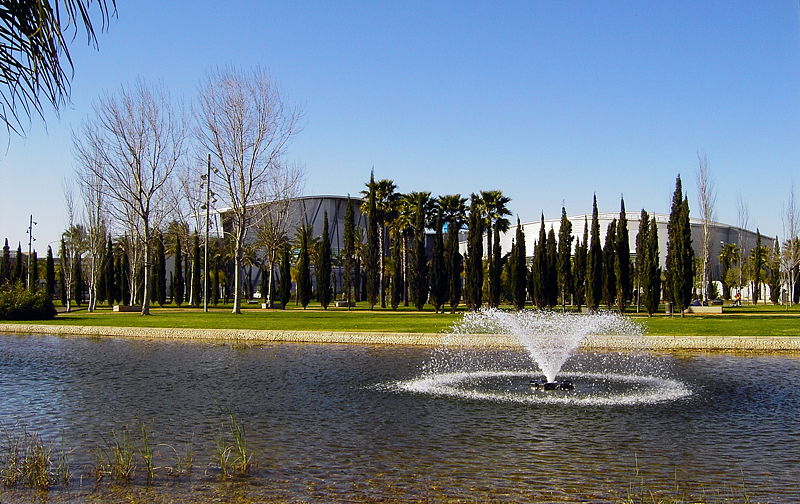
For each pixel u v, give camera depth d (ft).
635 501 27.09
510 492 28.12
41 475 29.35
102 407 46.29
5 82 17.15
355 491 28.25
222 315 150.61
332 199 336.29
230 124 160.25
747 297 312.09
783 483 29.45
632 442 36.70
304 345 88.53
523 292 171.94
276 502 26.91
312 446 35.70
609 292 168.35
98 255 206.80
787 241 237.45
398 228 210.79
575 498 27.40
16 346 88.38
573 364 68.80
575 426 40.63
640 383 56.80
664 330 96.32
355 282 247.50
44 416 43.39
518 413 44.52
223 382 57.11
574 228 338.34
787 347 79.61
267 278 289.53
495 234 199.00
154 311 179.42
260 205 185.57
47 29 16.47
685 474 30.78
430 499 27.27
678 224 143.54
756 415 43.70
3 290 139.44
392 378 59.47
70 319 135.23
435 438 37.52
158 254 226.79
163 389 53.67
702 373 62.28
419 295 176.55
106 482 29.43
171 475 30.45
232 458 33.27
